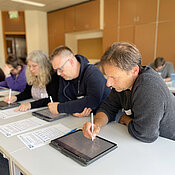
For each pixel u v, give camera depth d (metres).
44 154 0.75
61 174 0.62
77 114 1.21
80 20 4.61
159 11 3.24
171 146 0.81
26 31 5.30
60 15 5.11
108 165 0.67
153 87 0.78
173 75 2.42
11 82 2.53
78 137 0.87
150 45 3.47
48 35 5.64
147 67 0.89
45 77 1.60
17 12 5.07
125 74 0.80
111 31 4.05
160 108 0.78
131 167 0.66
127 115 1.14
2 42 5.26
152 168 0.65
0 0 4.32
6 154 0.77
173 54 3.20
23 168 0.66
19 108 1.37
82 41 5.25
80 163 0.68
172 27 3.12
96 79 1.25
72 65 1.26
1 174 1.15
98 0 4.14
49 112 1.29
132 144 0.83
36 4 4.68
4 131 0.97
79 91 1.40
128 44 0.82
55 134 0.94
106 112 1.12
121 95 1.08
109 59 0.79
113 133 0.95
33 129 1.00
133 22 3.64
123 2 3.72
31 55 1.59
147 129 0.81
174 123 0.86
